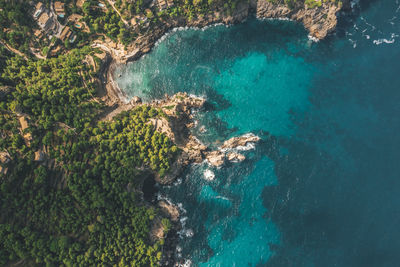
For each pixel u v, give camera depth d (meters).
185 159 139.62
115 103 148.00
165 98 150.12
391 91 150.38
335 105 149.88
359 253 126.62
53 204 118.94
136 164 130.88
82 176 124.12
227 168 140.38
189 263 129.12
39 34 148.25
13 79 136.75
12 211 115.56
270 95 152.00
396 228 129.25
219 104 149.88
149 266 125.19
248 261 129.38
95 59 148.12
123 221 126.19
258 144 143.62
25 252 112.44
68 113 131.12
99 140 130.25
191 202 136.62
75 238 120.00
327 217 132.38
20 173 117.44
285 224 132.88
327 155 141.25
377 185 135.50
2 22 144.12
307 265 126.94
